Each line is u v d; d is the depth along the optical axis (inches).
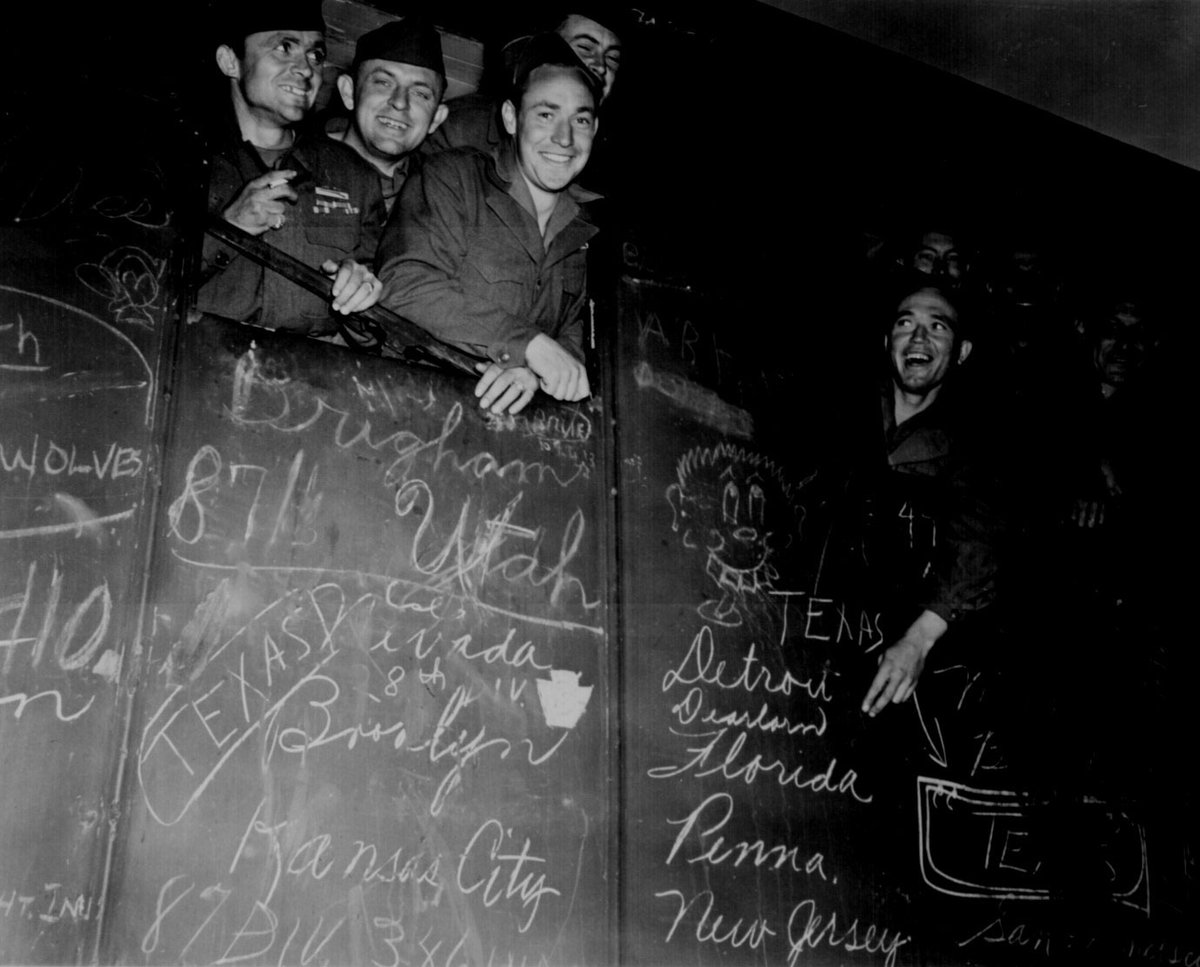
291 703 93.9
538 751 102.3
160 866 86.9
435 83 114.1
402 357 106.3
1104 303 152.1
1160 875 132.4
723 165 130.6
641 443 116.4
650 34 128.7
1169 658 142.5
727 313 126.0
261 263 102.1
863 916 113.9
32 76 97.8
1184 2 149.6
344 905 91.6
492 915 96.5
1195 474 152.3
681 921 104.4
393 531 101.5
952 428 136.3
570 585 108.3
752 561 119.2
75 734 86.7
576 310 116.9
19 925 82.1
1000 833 124.5
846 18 145.5
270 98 105.8
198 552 93.9
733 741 112.3
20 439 90.5
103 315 95.3
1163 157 162.2
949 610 129.2
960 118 148.3
